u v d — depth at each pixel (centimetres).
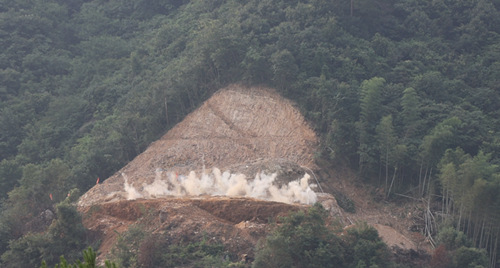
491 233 6619
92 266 2572
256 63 8475
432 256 6431
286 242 5756
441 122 7894
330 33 9025
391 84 8525
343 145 7656
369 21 9812
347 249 6062
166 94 8650
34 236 6506
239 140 8100
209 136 8256
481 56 9794
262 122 8219
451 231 6512
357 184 7550
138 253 5966
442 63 9312
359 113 7950
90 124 9950
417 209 7194
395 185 7525
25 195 7619
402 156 7356
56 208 6775
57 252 6438
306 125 7969
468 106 8462
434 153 7319
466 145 7725
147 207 6719
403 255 6438
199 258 5978
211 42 8888
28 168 7812
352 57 8844
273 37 8988
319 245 5884
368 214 7200
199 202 6675
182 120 8600
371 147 7538
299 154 7719
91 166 8131
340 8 9638
